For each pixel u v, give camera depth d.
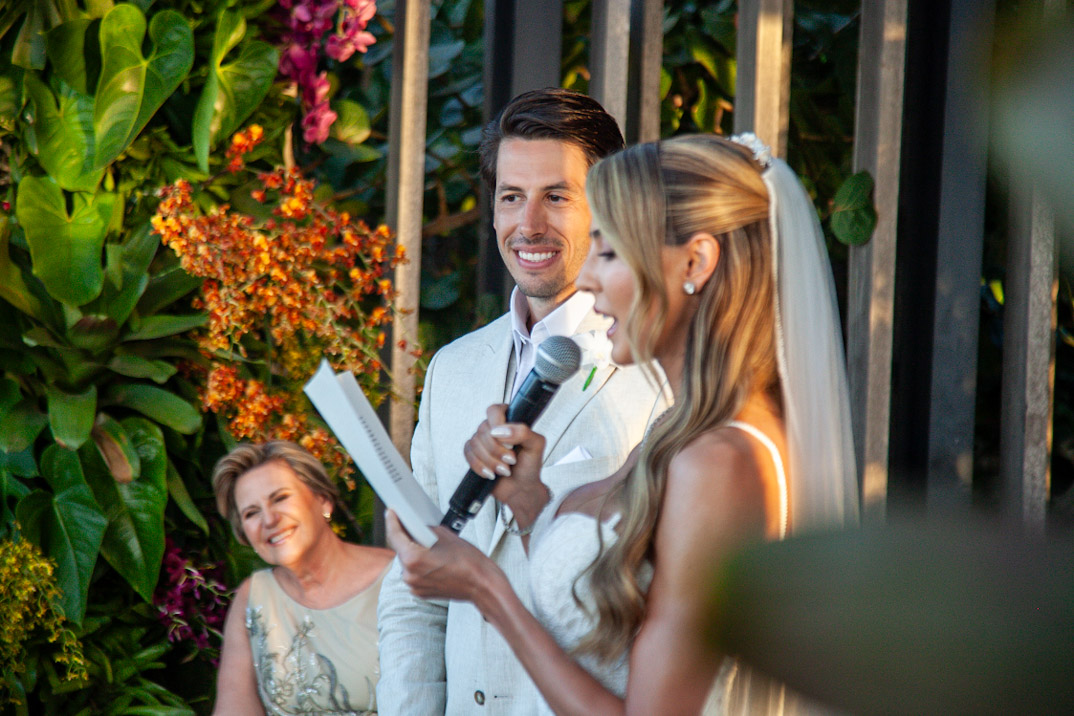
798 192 1.21
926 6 2.44
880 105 2.33
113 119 2.41
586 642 1.16
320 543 2.45
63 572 2.40
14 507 2.47
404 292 2.49
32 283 2.48
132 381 2.59
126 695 2.51
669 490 1.10
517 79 2.47
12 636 2.31
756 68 2.33
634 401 1.61
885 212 2.34
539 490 1.32
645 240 1.12
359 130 2.92
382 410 2.62
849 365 2.39
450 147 3.49
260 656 2.44
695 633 0.17
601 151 1.77
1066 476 3.02
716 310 1.14
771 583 0.16
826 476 1.17
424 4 2.45
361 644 2.42
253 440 2.52
